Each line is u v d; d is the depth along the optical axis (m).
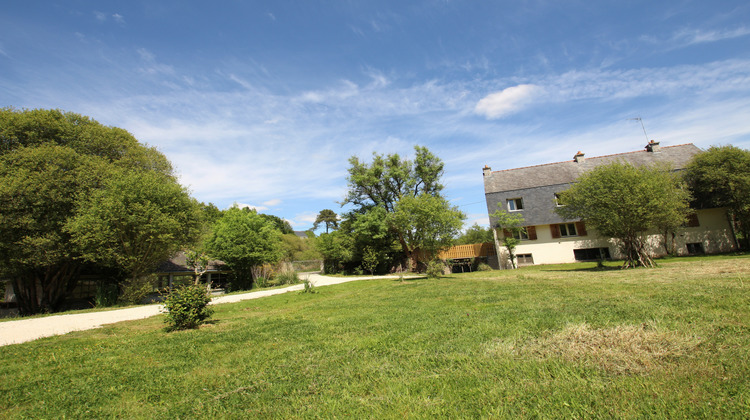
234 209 34.56
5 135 19.31
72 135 21.62
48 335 8.59
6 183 16.73
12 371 5.28
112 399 3.99
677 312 5.61
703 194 25.50
